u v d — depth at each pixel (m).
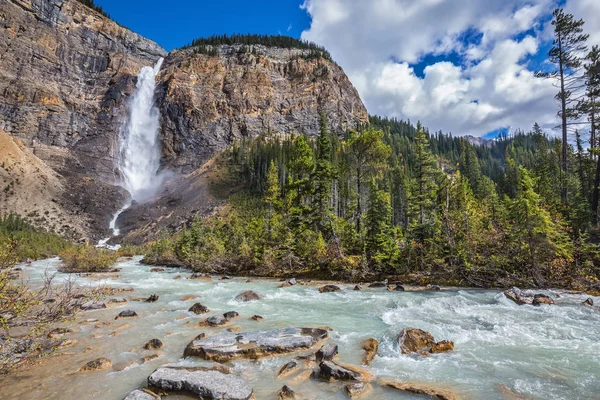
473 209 30.52
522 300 16.64
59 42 175.25
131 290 23.41
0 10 157.38
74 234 99.81
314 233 34.53
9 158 114.50
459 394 7.06
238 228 49.03
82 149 145.50
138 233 103.56
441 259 25.88
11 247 8.86
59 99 157.00
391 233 30.69
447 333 11.47
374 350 9.88
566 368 8.46
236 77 183.75
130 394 7.09
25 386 7.91
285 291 22.52
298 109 177.62
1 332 11.68
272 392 7.40
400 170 79.94
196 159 152.75
